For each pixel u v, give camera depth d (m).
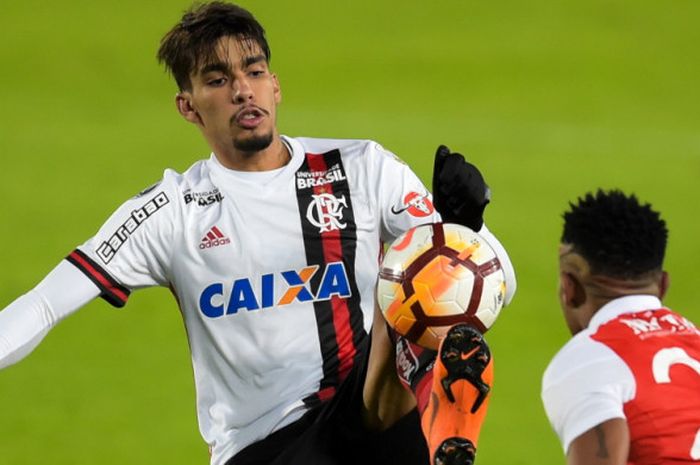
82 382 39.97
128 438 36.06
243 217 20.92
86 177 61.19
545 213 56.56
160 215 20.91
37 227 54.03
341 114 74.12
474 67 82.81
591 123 73.75
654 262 16.84
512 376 40.00
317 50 85.25
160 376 40.59
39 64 79.81
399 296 19.11
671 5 92.38
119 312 45.47
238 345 20.83
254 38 21.03
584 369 16.16
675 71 82.75
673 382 16.05
